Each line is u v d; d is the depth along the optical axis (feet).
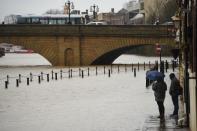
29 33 375.45
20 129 105.40
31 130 103.86
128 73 295.48
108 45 368.48
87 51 371.97
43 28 373.81
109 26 366.02
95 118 118.73
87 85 217.97
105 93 181.68
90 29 368.89
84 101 156.66
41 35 374.43
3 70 345.10
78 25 369.50
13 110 137.49
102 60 399.85
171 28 352.69
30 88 208.33
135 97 165.17
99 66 366.22
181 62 149.79
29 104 151.12
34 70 336.90
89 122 112.78
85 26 369.30
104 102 152.66
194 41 65.05
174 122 103.86
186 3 100.42
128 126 105.09
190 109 89.66
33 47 376.68
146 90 190.19
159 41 358.23
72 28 370.32
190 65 80.79
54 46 374.63
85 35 369.71
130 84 219.41
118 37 365.81
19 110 137.18
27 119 119.85
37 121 116.16
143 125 103.14
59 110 135.44
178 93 109.29
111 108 137.08
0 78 271.08
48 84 227.40
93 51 370.94
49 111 133.90
